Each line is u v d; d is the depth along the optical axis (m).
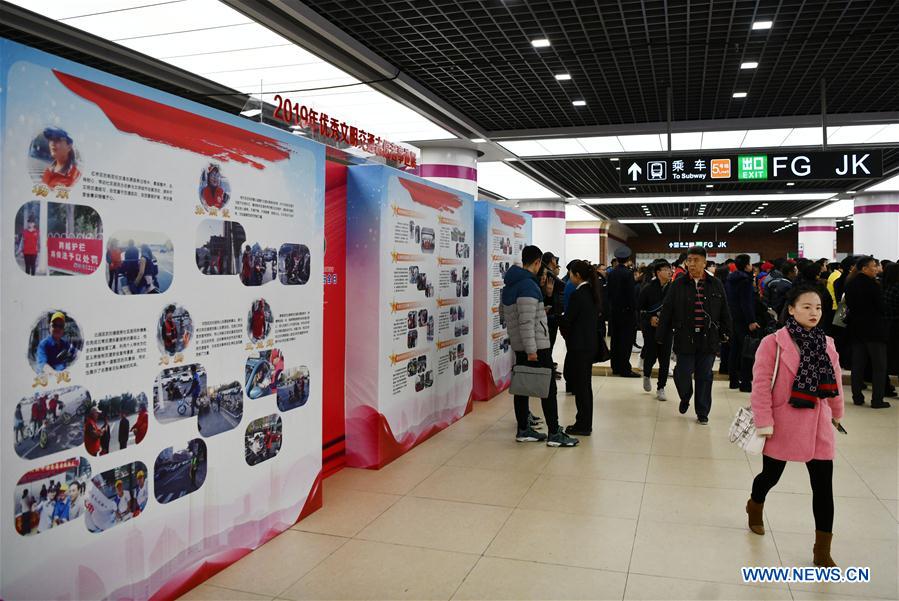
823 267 9.73
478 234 7.38
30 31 6.04
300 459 3.81
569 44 6.76
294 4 5.59
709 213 24.45
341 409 4.89
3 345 2.14
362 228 4.84
